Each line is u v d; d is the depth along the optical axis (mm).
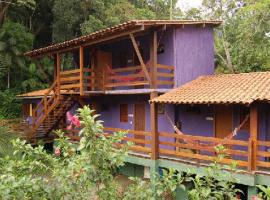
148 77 13109
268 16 20250
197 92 12352
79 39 14531
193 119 13906
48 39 32625
